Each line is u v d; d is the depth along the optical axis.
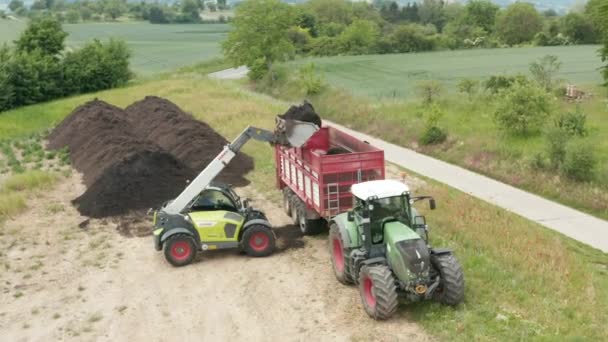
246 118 35.62
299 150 17.28
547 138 23.58
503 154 25.09
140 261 16.41
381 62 68.00
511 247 15.43
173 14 189.62
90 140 28.78
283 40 59.16
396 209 12.99
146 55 94.31
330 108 40.78
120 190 20.67
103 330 12.88
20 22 150.38
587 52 70.44
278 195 21.88
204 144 26.77
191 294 14.33
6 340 12.64
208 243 16.03
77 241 18.06
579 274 14.11
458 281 12.13
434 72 57.09
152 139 30.23
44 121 41.44
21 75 50.75
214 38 127.75
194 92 47.22
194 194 16.25
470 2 107.94
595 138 25.86
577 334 11.30
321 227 17.61
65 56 57.50
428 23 128.12
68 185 24.20
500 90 30.53
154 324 13.03
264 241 16.25
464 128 30.03
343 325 12.41
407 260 11.84
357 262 12.88
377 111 36.53
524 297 12.86
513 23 94.38
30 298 14.48
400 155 28.72
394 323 12.27
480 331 11.58
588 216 19.42
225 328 12.71
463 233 16.56
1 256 17.03
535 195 21.78
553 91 35.50
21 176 23.78
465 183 23.53
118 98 47.50
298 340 12.01
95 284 15.08
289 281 14.68
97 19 189.38
